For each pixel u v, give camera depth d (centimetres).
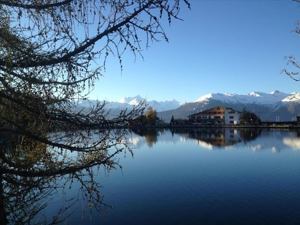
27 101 475
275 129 15600
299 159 5428
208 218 2445
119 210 2536
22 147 520
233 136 11000
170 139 10062
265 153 6319
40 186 505
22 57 463
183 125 18900
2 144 500
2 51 465
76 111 499
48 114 486
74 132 502
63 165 511
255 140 9156
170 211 2566
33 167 514
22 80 471
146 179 3697
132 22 463
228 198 2972
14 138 505
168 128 18450
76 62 476
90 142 506
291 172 4234
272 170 4425
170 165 4891
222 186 3456
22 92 472
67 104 495
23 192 507
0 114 484
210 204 2783
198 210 2611
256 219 2423
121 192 3052
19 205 519
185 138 10419
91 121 500
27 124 501
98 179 3497
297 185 3447
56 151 516
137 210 2564
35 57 464
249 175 4072
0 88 466
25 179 505
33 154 516
